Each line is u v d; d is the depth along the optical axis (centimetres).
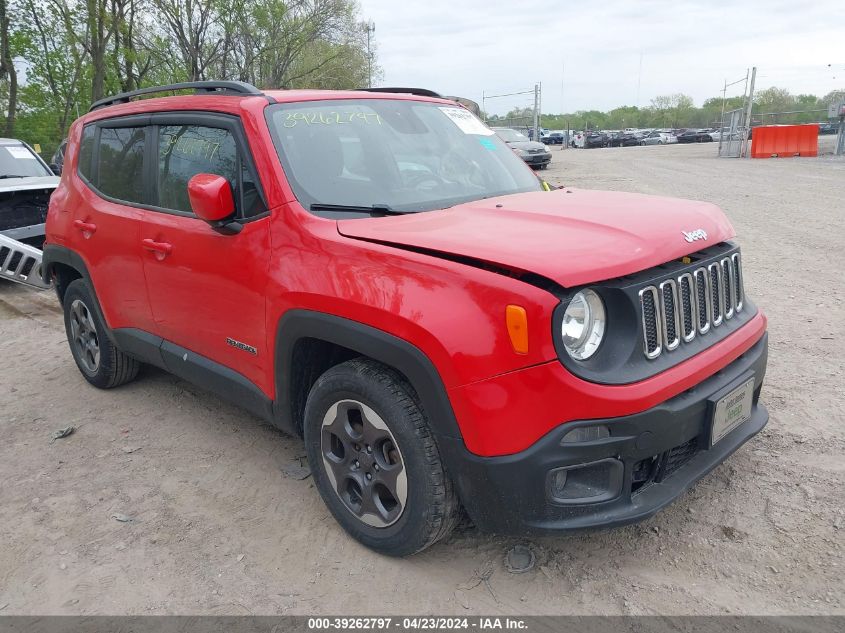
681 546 290
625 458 243
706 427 267
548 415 233
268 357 316
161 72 2681
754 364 296
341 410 290
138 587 287
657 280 254
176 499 353
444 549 298
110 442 420
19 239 814
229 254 326
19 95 2266
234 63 2844
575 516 245
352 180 326
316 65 3403
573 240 254
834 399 411
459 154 380
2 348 621
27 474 386
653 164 2409
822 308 587
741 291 316
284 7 2675
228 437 419
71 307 493
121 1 2142
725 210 1170
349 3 3025
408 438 262
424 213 311
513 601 266
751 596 259
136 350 426
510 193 369
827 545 283
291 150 322
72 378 531
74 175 466
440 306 243
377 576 285
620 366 243
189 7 2445
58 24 2152
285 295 294
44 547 317
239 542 314
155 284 383
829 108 2581
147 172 393
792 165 2130
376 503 287
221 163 340
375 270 264
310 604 271
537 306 227
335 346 309
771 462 348
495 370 233
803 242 869
